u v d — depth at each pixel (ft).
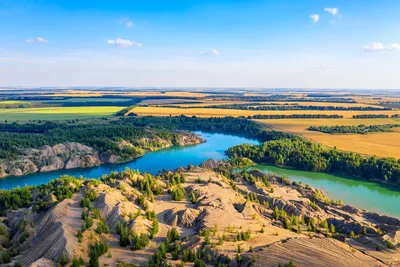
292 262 254.06
